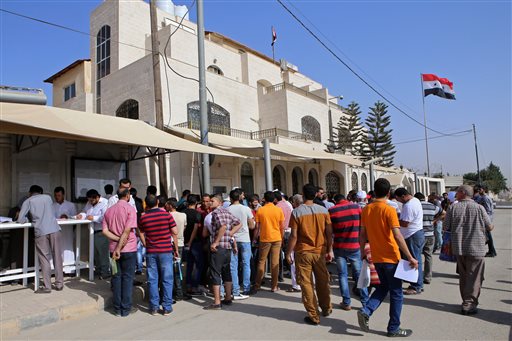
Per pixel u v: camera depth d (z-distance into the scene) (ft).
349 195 29.96
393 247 15.44
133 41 78.18
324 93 100.68
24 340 15.97
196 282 23.57
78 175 36.68
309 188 18.34
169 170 51.03
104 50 79.36
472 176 259.60
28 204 21.03
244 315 19.01
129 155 41.96
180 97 60.13
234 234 22.17
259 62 93.15
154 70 42.55
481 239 17.78
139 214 25.30
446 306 19.38
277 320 18.01
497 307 18.85
